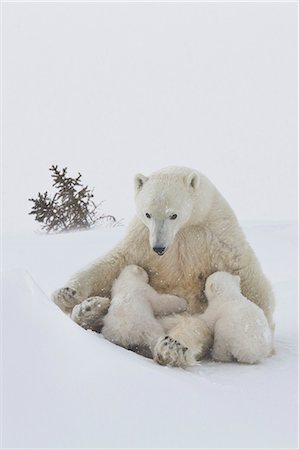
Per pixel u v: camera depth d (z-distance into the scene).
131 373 5.89
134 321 8.10
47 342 6.28
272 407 5.91
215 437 5.00
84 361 6.07
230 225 9.59
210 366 7.97
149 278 9.59
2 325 6.40
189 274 9.45
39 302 6.89
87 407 5.35
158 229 9.01
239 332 8.05
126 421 5.16
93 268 9.30
